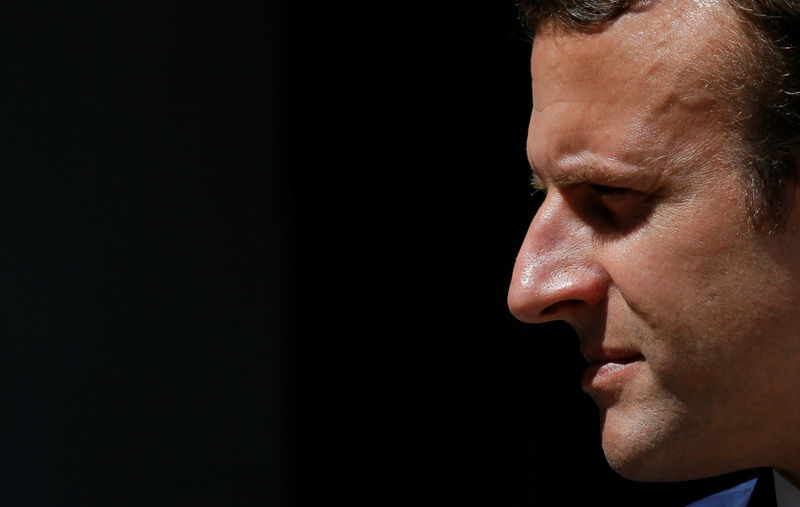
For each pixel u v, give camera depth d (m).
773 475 5.28
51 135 11.89
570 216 4.68
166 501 12.16
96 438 11.88
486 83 13.01
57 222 11.88
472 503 12.79
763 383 4.38
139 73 12.36
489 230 13.03
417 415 12.98
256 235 12.82
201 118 12.66
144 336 12.20
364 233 13.11
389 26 13.18
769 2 4.09
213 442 12.44
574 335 12.53
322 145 13.12
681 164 4.27
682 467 4.67
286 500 12.66
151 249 12.30
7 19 11.77
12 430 11.48
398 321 13.04
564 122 4.49
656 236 4.38
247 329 12.70
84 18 12.11
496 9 12.92
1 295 11.55
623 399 4.66
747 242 4.24
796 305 4.26
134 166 12.29
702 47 4.21
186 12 12.62
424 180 13.09
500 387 12.88
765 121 4.16
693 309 4.35
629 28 4.32
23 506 11.48
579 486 12.31
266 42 12.97
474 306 13.00
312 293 13.00
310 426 12.84
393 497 12.79
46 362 11.70
